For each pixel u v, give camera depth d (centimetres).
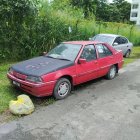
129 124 488
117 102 612
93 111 548
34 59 674
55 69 585
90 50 707
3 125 466
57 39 1211
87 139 426
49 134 439
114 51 822
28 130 450
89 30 1534
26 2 1019
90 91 696
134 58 1398
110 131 457
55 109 550
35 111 536
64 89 619
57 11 1334
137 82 815
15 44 1072
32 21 1130
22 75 576
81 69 658
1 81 744
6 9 970
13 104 517
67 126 471
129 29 2156
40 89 551
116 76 892
